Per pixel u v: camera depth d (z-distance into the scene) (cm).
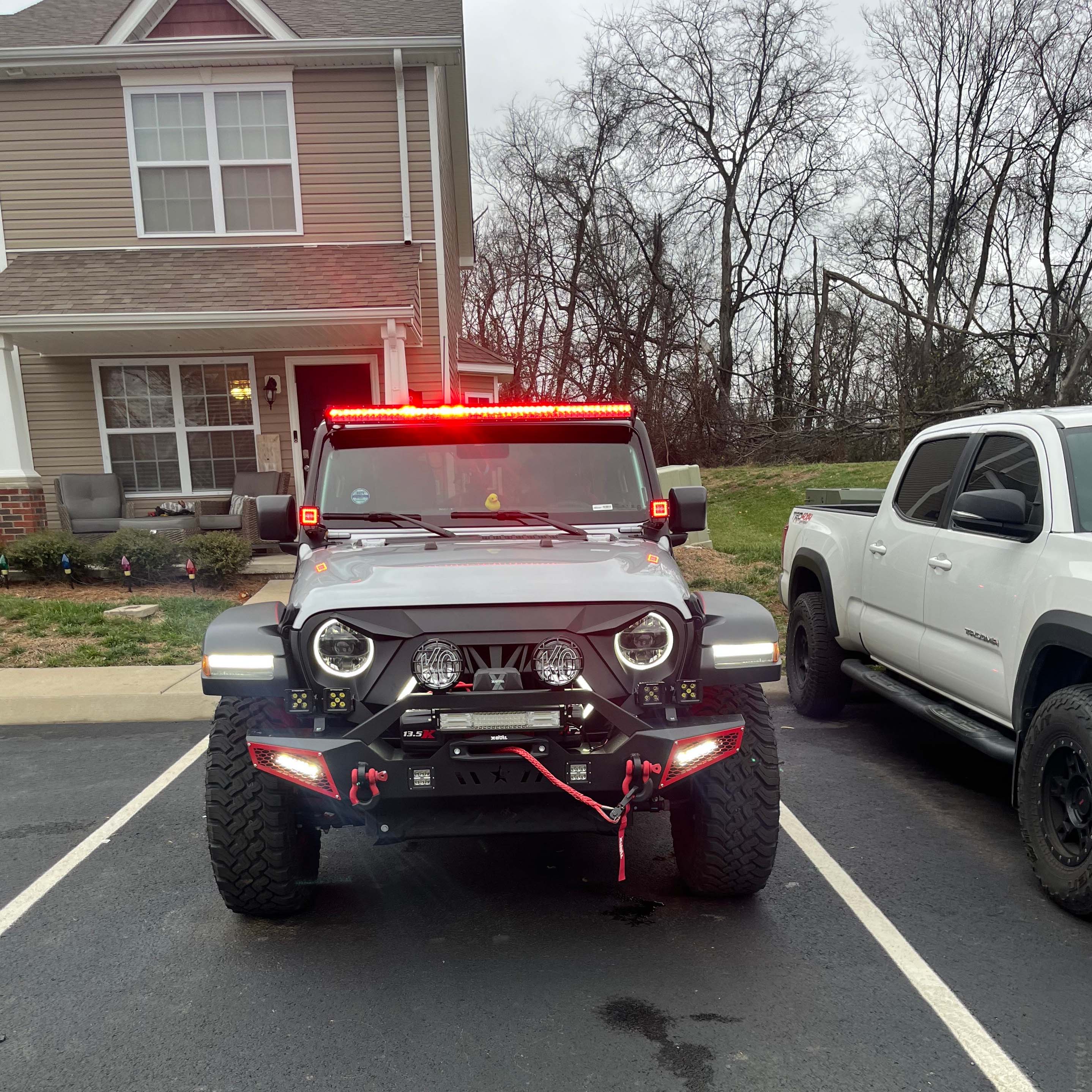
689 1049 257
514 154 3381
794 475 1727
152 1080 248
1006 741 391
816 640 590
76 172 1224
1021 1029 265
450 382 1453
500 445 398
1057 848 334
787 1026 268
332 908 352
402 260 1195
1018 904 346
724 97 2922
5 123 1217
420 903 355
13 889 372
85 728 614
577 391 3262
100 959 314
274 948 320
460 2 1353
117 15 1307
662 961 306
